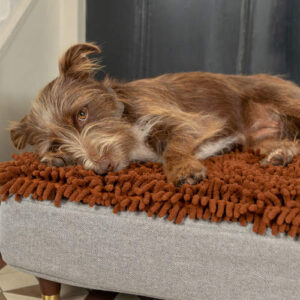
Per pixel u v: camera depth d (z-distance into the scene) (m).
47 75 1.69
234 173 1.02
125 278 0.94
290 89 1.37
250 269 0.88
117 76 1.89
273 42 1.74
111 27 1.85
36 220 0.97
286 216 0.86
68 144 1.09
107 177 0.98
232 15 1.76
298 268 0.86
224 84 1.34
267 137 1.35
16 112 1.51
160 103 1.22
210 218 0.90
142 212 0.93
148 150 1.19
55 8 1.70
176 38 1.84
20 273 1.19
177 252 0.91
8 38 1.44
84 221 0.95
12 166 1.02
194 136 1.19
